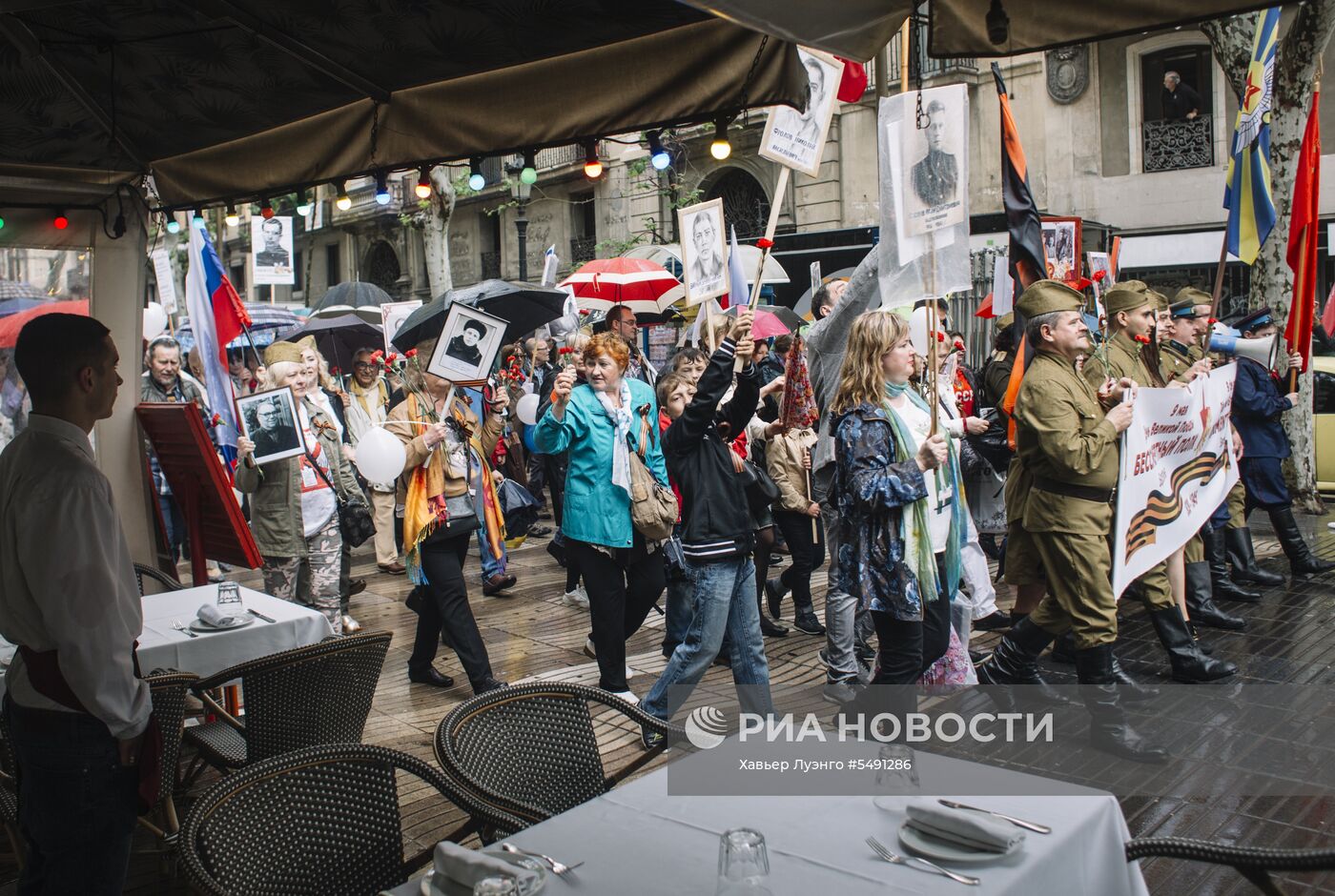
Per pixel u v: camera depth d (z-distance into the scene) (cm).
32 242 551
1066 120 2041
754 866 211
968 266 425
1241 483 833
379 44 435
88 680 274
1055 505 513
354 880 284
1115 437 505
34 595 274
